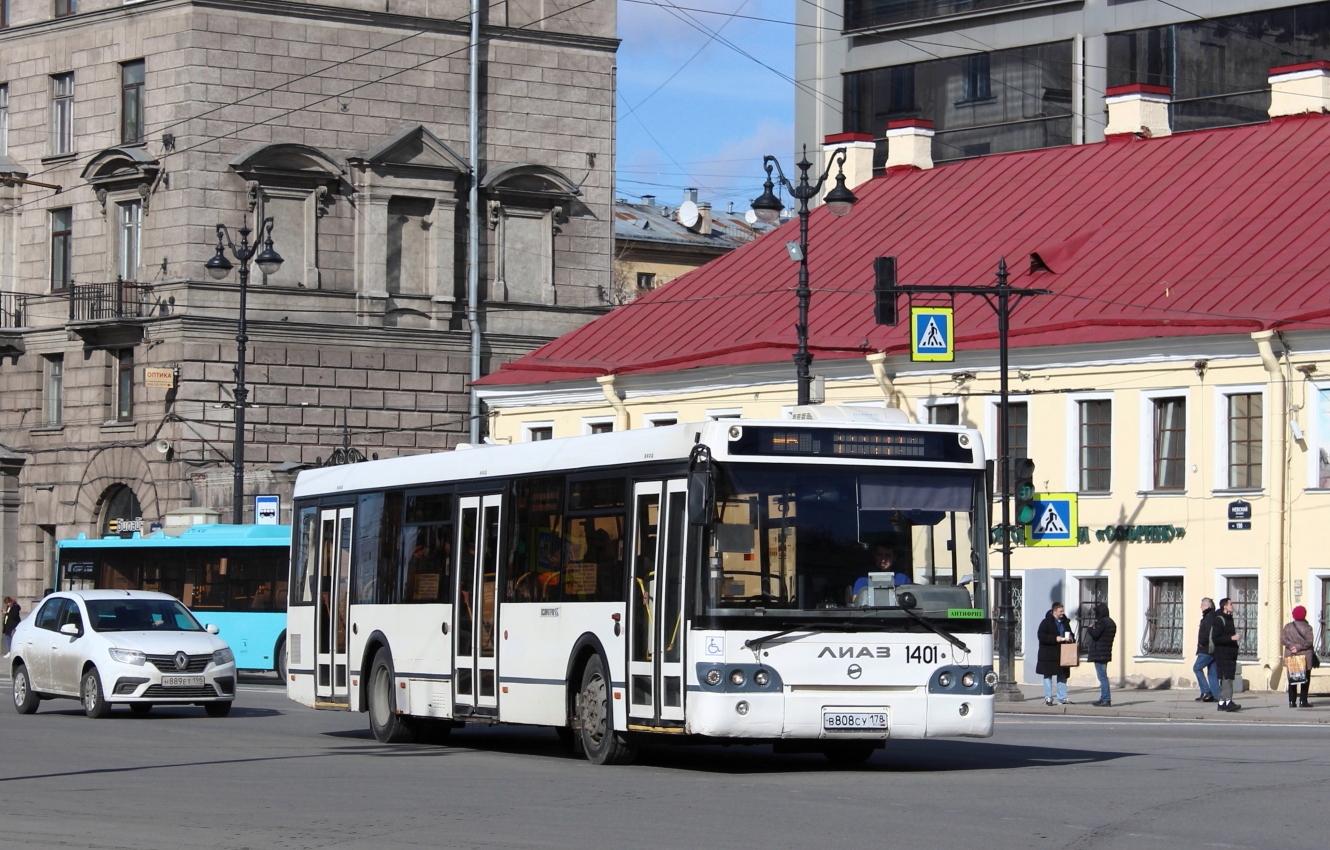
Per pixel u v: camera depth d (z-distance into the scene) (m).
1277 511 39.44
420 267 67.44
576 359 54.69
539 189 69.50
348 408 65.44
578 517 22.12
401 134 66.00
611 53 71.44
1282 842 15.00
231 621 47.38
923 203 53.97
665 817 16.59
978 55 67.94
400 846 14.80
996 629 43.56
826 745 22.03
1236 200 46.00
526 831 15.68
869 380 47.09
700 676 19.67
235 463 51.28
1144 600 41.75
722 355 50.12
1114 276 44.69
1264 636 39.59
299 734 28.06
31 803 17.89
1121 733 28.59
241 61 63.91
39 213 67.00
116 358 65.31
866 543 20.22
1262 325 39.59
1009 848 14.63
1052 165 52.38
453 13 67.75
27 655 33.81
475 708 23.84
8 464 67.19
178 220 63.28
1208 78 61.97
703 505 19.55
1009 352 44.22
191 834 15.55
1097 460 42.97
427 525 25.25
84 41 65.88
